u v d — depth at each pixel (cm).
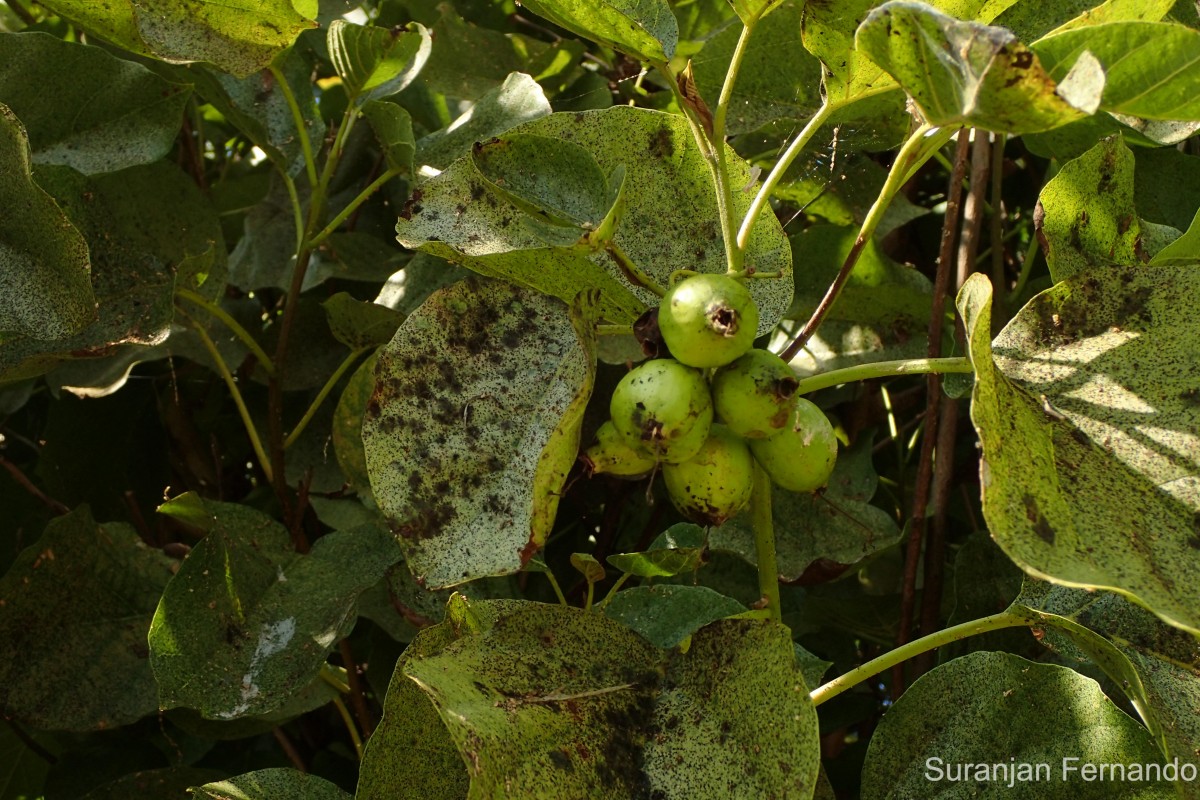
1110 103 47
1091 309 50
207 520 64
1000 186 70
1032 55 44
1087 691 52
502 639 50
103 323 65
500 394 50
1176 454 48
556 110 76
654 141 52
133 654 64
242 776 56
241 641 60
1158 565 46
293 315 69
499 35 75
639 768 48
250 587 62
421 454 49
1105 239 54
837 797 70
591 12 50
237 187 86
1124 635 53
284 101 72
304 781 56
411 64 68
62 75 64
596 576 55
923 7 45
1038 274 76
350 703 77
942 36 45
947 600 71
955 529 80
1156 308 50
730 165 53
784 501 66
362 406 65
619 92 80
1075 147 66
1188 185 66
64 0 57
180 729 73
